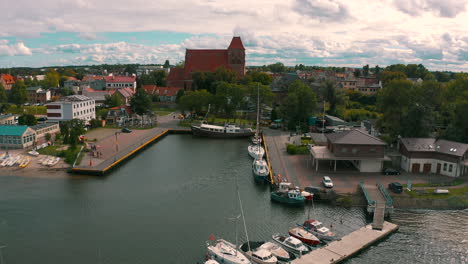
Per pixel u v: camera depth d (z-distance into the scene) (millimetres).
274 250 50719
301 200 67438
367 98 185750
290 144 104500
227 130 132750
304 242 54250
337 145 80938
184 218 63062
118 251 52281
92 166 89250
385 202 64875
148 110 156375
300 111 134750
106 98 180500
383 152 81062
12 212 64938
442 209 66625
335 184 74688
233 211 66000
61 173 87312
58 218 62812
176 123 153875
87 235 56844
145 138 124125
